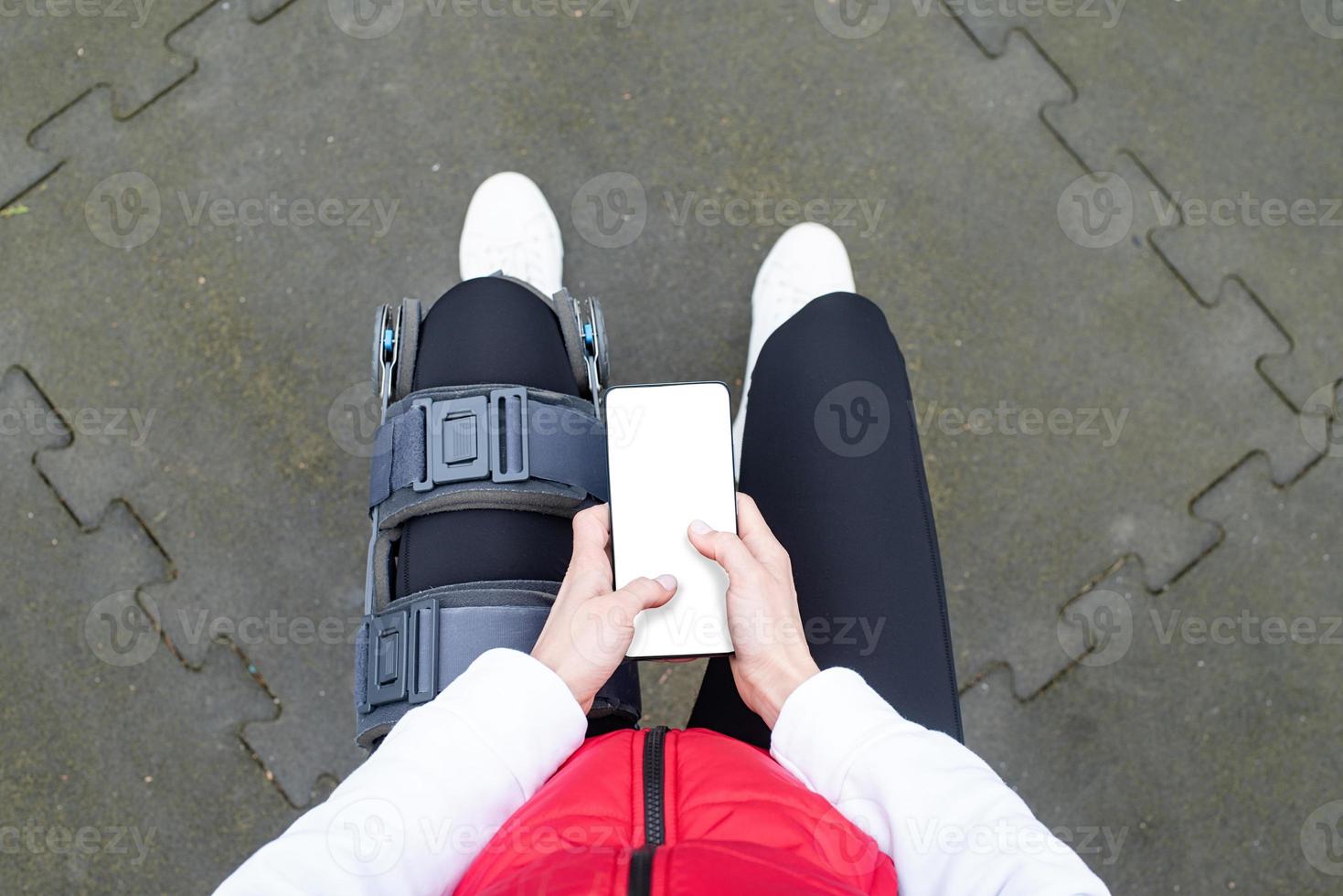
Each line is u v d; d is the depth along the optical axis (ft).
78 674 4.39
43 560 4.45
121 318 4.60
